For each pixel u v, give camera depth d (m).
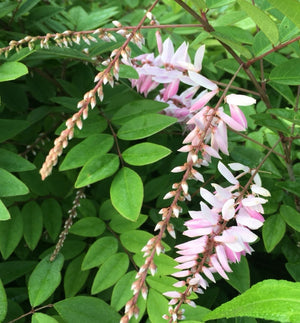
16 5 0.35
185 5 0.27
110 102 0.33
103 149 0.27
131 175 0.25
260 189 0.25
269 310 0.17
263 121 0.29
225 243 0.23
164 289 0.27
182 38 0.47
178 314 0.23
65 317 0.26
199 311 0.26
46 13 0.39
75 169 0.36
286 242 0.36
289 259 0.35
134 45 0.35
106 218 0.33
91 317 0.26
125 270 0.29
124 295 0.27
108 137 0.27
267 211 0.32
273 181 0.34
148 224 0.37
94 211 0.34
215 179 0.38
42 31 0.41
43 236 0.36
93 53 0.32
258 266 0.42
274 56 0.36
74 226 0.31
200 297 0.34
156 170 0.43
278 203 0.33
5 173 0.26
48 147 0.38
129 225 0.31
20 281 0.36
